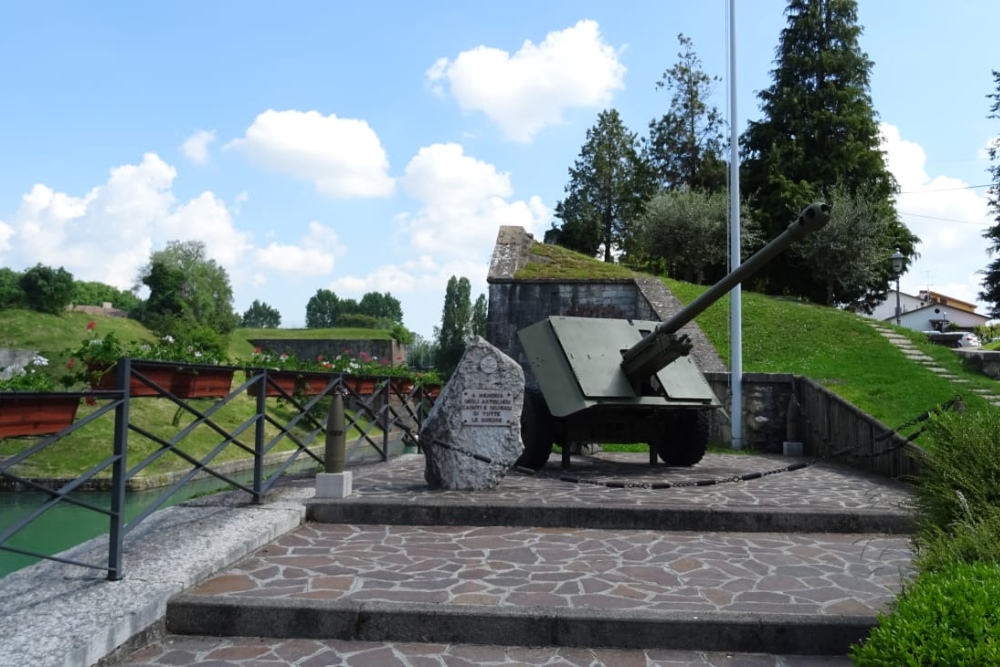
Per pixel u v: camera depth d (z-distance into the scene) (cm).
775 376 1309
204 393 670
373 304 10906
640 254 4003
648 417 1012
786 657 402
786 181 3034
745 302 2056
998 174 2856
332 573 502
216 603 430
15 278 3039
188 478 552
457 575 500
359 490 763
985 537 382
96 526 863
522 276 2150
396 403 1711
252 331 5603
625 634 413
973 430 480
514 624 417
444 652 406
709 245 2936
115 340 709
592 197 4238
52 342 2783
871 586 483
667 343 888
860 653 290
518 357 2084
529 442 945
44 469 1263
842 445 1080
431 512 668
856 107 3191
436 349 6353
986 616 270
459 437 775
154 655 395
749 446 1317
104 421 1502
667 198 3069
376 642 420
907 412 1167
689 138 3722
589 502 687
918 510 497
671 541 611
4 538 369
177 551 512
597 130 4231
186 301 3850
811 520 649
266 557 543
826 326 1856
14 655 339
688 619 412
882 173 3200
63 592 425
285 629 426
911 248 3266
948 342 2544
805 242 2862
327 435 715
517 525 664
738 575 507
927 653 260
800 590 472
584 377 919
